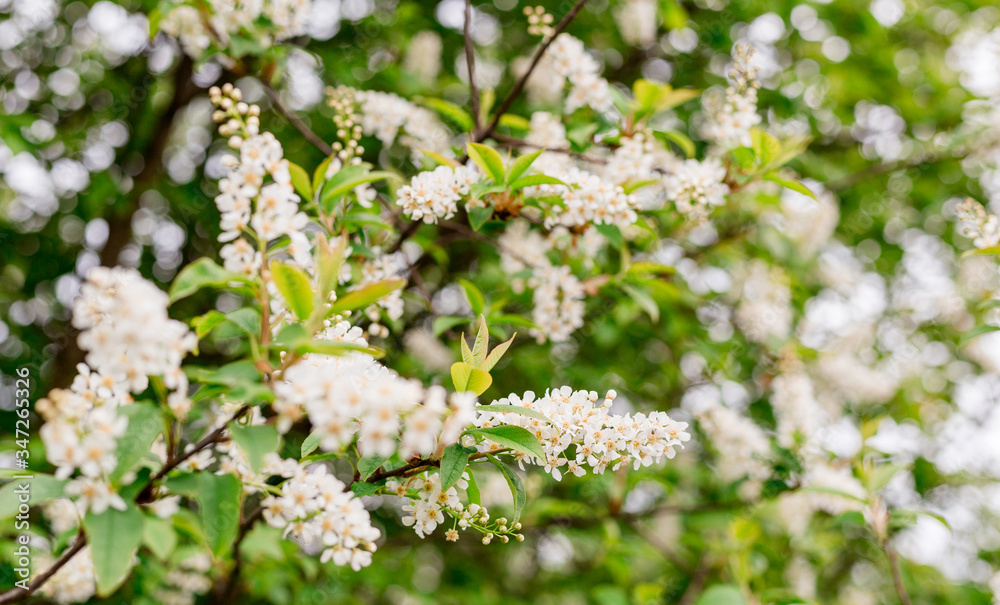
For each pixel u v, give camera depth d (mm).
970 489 7535
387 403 1630
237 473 1996
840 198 6809
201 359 5445
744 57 3611
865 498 3957
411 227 3818
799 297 6098
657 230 5203
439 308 5512
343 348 1685
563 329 3883
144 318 1542
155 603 4141
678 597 5738
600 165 3852
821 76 6578
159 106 6445
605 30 6387
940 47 7426
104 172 5434
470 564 7039
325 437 1658
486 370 2148
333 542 1855
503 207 3268
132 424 1653
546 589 7039
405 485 2150
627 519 5004
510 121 4055
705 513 5344
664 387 6219
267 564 4344
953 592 6699
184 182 6402
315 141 3967
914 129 7066
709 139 5363
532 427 2119
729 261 5711
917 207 7230
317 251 1984
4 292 6258
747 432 4457
